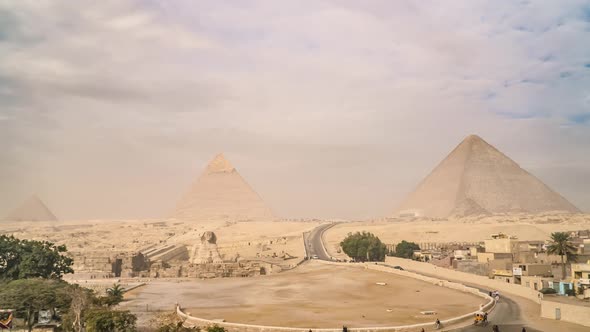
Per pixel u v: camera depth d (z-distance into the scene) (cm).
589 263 12325
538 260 15562
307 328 9325
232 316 11025
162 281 18762
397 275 18012
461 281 16200
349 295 14275
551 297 10862
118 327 9094
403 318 10488
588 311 9481
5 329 10162
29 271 15338
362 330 9031
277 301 13475
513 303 11956
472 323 9738
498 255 16250
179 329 8875
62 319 10375
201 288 16700
